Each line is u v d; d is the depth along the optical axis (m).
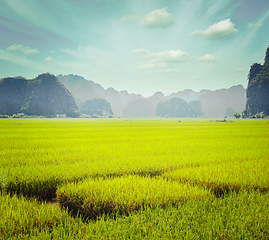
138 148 13.52
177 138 20.78
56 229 4.14
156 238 3.77
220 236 3.85
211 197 5.61
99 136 22.88
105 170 8.02
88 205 5.14
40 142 16.88
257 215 4.53
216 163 9.53
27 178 7.03
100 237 3.86
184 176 7.37
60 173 7.48
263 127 42.69
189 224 4.24
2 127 40.91
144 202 5.12
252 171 7.81
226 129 36.28
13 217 4.43
